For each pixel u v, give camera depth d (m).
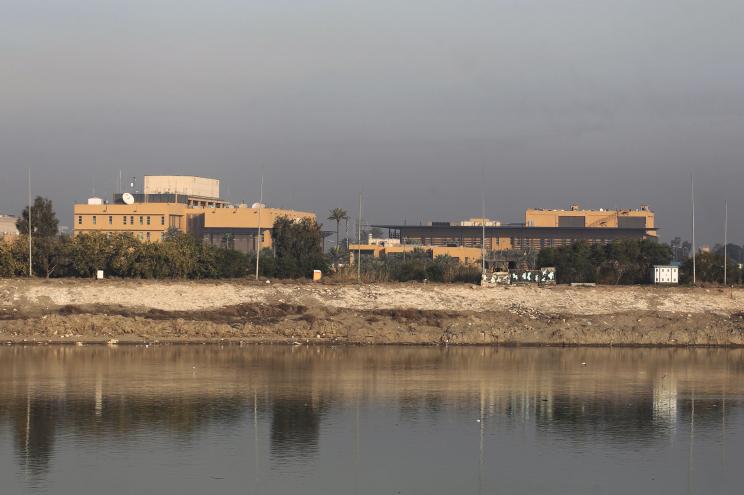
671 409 84.00
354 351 116.69
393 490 60.28
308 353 114.25
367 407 83.44
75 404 82.88
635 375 101.44
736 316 137.38
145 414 79.50
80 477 61.94
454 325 129.25
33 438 71.44
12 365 101.88
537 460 67.31
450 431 75.31
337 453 68.31
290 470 64.06
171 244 154.50
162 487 60.06
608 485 61.88
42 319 123.88
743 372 104.06
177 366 102.88
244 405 83.50
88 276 151.12
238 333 124.44
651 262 175.12
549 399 87.81
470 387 93.19
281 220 191.12
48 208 184.25
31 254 149.00
